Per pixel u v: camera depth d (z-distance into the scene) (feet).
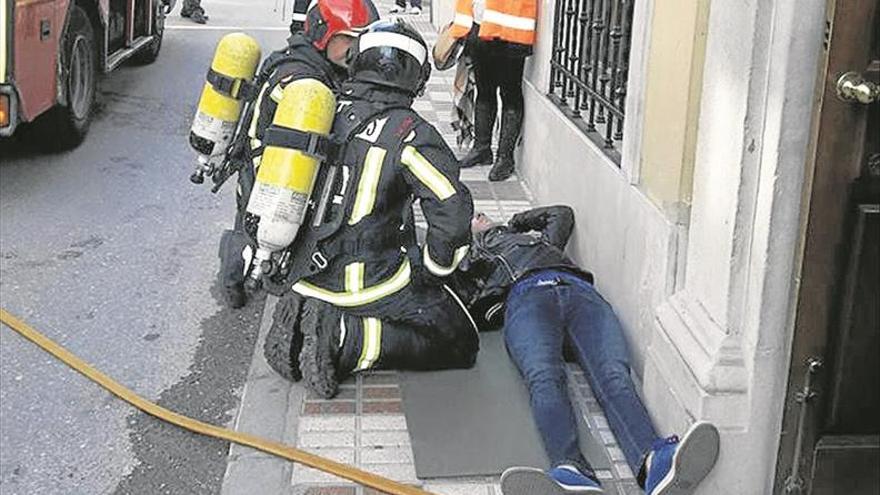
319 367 13.02
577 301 13.66
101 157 24.23
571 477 10.64
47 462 12.24
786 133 9.91
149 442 12.63
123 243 19.07
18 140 24.17
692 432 10.29
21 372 14.28
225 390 13.94
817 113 9.79
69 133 23.99
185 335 15.55
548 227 16.57
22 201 21.07
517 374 13.71
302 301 13.26
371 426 12.62
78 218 20.26
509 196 21.39
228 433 12.48
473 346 13.78
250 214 12.08
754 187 10.33
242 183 14.07
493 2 20.92
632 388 12.32
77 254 18.49
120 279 17.48
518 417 12.73
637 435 11.66
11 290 16.89
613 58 15.58
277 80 13.62
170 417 13.01
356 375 13.76
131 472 12.03
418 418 12.65
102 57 26.00
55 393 13.76
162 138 25.99
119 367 14.55
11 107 19.42
